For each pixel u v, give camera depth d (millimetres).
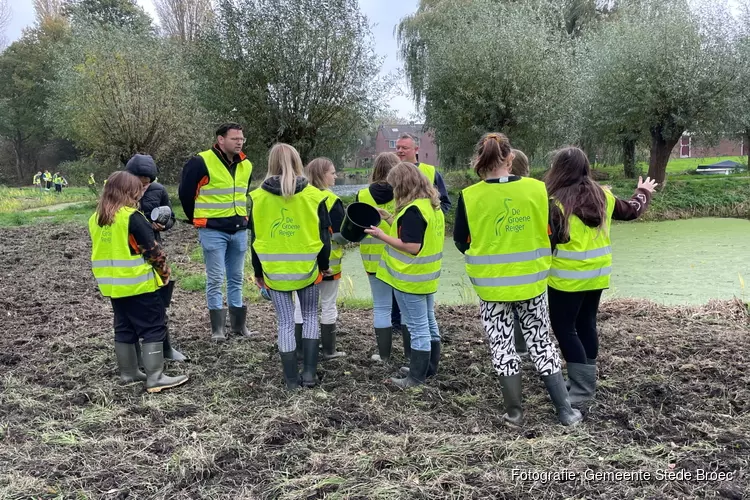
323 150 20359
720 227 16672
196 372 4547
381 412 3732
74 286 8312
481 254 3498
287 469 3061
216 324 5363
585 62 22219
